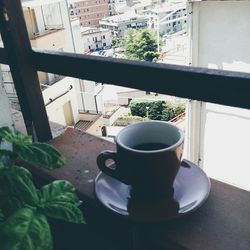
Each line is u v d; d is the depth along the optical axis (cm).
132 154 71
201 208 81
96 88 948
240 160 405
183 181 83
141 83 78
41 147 84
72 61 89
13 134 84
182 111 750
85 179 98
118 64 79
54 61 96
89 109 945
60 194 77
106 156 78
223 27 343
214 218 78
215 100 68
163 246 77
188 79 69
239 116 377
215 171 426
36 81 109
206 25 351
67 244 115
